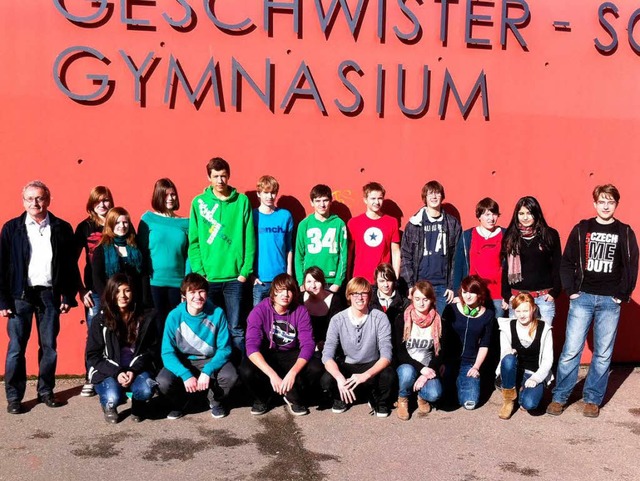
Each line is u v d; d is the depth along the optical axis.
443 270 5.73
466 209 6.20
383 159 6.07
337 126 5.99
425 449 4.41
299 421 4.87
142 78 5.71
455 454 4.34
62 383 5.65
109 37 5.64
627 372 6.23
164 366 4.87
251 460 4.20
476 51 6.11
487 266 5.64
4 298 4.86
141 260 5.21
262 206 5.68
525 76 6.18
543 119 6.23
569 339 5.14
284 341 5.05
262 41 5.82
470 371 5.19
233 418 4.90
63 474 3.97
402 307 5.46
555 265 5.34
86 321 5.62
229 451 4.32
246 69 5.83
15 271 4.91
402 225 6.14
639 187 6.38
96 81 5.66
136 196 5.79
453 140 6.14
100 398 4.83
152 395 4.78
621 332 6.44
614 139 6.33
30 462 4.12
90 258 5.24
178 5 5.69
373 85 6.00
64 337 5.78
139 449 4.33
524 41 6.12
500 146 6.20
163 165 5.80
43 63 5.58
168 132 5.78
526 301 5.09
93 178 5.72
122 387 4.82
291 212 5.99
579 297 5.14
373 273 5.73
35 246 4.95
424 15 6.02
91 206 5.30
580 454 4.39
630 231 5.06
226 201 5.45
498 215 5.64
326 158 5.99
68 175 5.69
